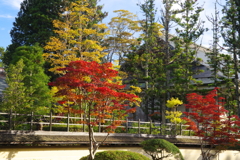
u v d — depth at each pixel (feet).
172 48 127.03
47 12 111.24
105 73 45.24
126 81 111.34
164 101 110.83
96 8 113.29
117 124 48.83
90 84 42.37
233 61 106.01
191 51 114.11
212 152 84.02
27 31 112.16
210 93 74.33
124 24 121.60
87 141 56.70
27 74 67.62
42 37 104.63
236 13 112.68
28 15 113.09
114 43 121.49
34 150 50.96
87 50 88.99
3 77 100.42
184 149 78.74
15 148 48.73
